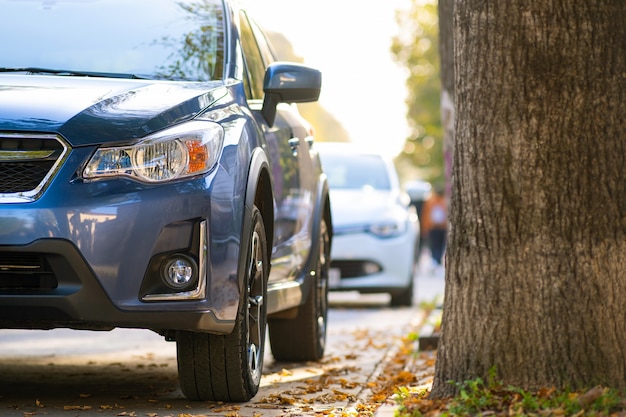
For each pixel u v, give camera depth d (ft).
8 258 21.22
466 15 21.81
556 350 21.20
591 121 21.30
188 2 27.40
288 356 32.99
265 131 26.61
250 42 28.89
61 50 25.70
